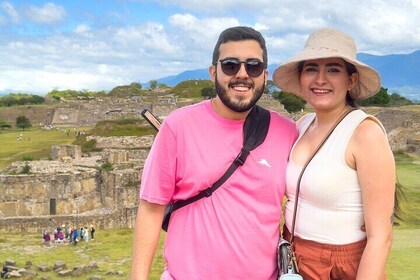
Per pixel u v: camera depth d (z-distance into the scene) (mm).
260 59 1413
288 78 1609
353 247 1382
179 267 1418
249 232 1387
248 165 1402
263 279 1414
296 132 1533
